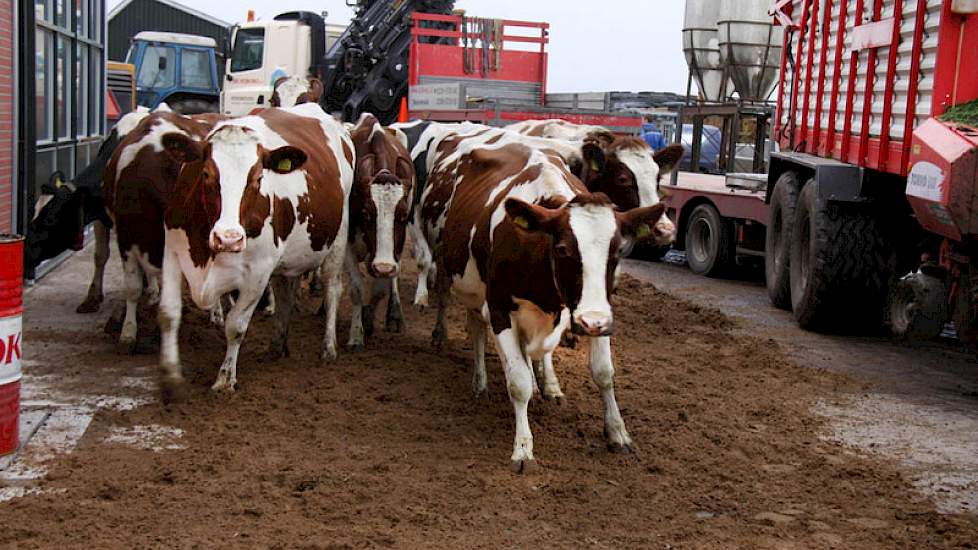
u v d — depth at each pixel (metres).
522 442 6.00
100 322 9.41
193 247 6.73
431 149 9.86
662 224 7.70
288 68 21.59
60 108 13.25
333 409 7.02
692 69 18.56
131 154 7.98
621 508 5.48
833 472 6.17
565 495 5.62
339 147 8.57
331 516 5.20
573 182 6.56
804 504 5.66
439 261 8.49
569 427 6.80
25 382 7.41
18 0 10.78
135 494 5.40
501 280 6.02
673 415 7.21
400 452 6.20
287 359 8.27
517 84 19.28
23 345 8.46
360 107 20.98
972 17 7.55
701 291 13.02
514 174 6.62
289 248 7.61
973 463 6.45
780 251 11.49
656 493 5.73
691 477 6.01
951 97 7.70
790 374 8.57
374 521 5.17
